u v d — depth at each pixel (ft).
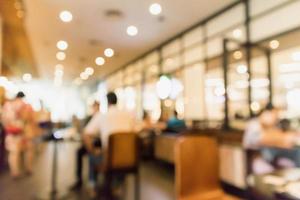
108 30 20.97
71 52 28.58
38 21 19.15
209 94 20.25
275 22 14.51
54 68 38.86
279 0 14.25
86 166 18.13
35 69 39.73
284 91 16.83
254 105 15.39
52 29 20.89
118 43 24.73
